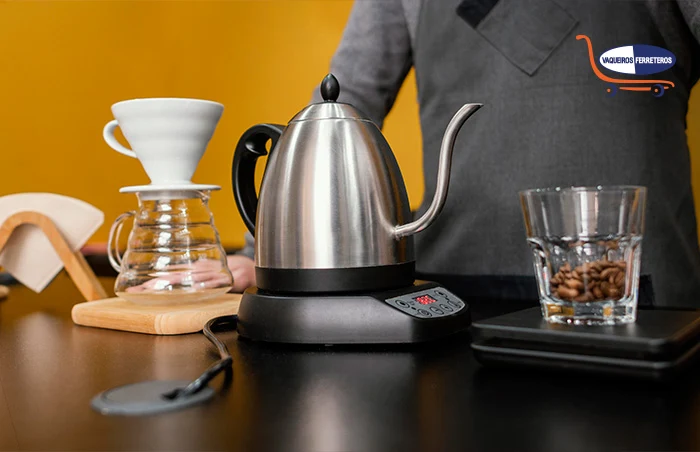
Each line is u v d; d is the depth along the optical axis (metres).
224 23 2.67
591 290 0.53
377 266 0.67
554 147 1.12
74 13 2.59
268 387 0.51
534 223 0.56
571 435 0.39
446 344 0.65
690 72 1.17
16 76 2.57
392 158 0.71
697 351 0.50
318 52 2.60
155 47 2.69
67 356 0.67
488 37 1.15
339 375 0.54
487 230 1.18
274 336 0.66
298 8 2.60
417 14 1.22
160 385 0.51
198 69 2.71
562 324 0.53
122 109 0.81
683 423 0.40
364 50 1.27
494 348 0.52
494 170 1.17
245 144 0.76
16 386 0.55
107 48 2.64
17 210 1.04
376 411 0.45
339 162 0.67
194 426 0.43
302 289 0.66
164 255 0.83
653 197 1.12
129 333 0.78
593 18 1.10
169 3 2.66
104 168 2.67
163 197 0.84
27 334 0.80
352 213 0.66
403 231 0.68
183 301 0.84
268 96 2.68
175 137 0.82
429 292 0.71
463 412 0.44
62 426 0.43
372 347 0.65
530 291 1.13
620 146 1.11
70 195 2.67
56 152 2.64
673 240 1.13
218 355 0.64
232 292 1.00
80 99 2.65
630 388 0.48
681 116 1.17
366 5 1.25
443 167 0.66
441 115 1.22
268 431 0.41
